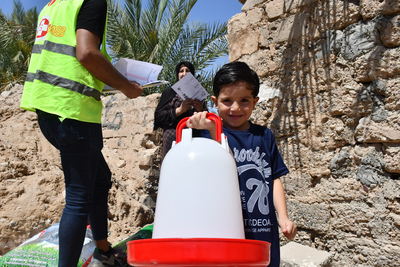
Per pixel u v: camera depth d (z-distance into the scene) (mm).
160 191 967
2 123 4070
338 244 2232
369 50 2221
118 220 3393
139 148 4523
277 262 1396
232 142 1526
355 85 2271
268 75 2836
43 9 1988
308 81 2553
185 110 2701
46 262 2037
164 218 914
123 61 2102
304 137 2525
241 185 1443
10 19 12961
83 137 1729
